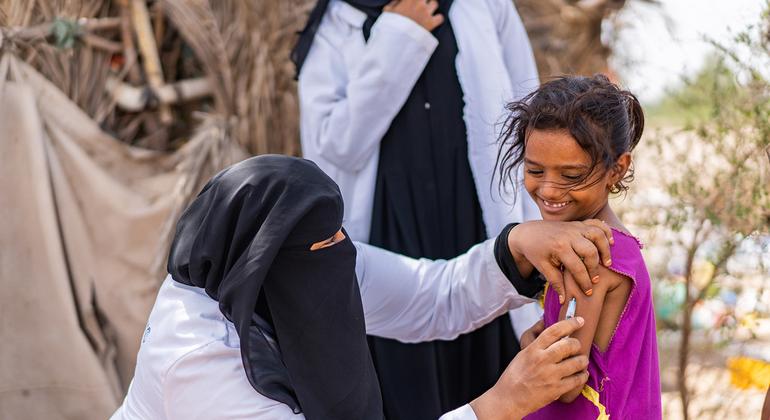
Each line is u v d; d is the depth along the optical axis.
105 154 3.24
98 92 3.29
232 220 1.63
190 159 3.35
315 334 1.69
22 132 3.06
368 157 2.53
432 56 2.49
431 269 2.15
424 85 2.50
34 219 3.06
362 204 2.55
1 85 3.05
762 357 3.06
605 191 1.77
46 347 3.09
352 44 2.53
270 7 3.46
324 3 2.61
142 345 1.75
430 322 2.14
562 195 1.71
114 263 3.22
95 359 3.14
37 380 3.08
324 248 1.68
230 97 3.45
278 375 1.68
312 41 2.62
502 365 2.56
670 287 3.11
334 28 2.60
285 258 1.67
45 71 3.16
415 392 2.48
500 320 2.53
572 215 1.77
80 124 3.19
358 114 2.45
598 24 3.54
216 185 1.68
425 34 2.41
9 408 3.04
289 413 1.66
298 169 1.66
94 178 3.18
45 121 3.12
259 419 1.63
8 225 3.04
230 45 3.44
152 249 3.26
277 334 1.72
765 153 2.60
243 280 1.56
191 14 3.35
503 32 2.63
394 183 2.53
